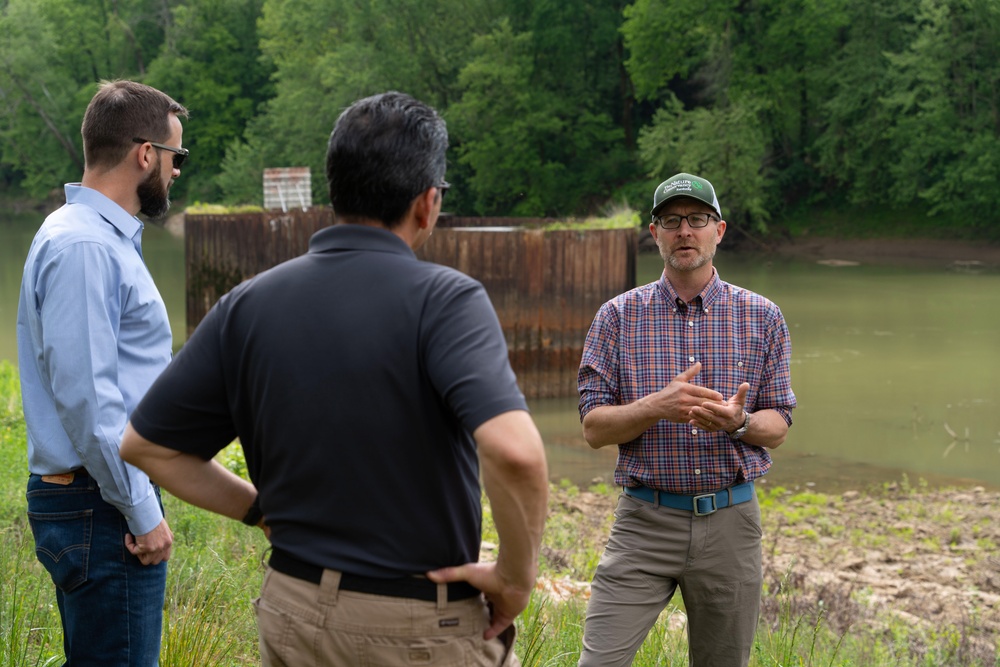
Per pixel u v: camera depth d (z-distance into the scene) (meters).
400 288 2.00
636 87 50.47
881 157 46.41
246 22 70.19
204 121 68.19
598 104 53.50
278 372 2.01
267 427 2.03
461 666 2.02
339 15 53.09
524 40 48.97
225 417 2.14
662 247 3.82
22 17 71.12
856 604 7.09
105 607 2.82
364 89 49.88
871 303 29.86
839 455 13.99
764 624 5.63
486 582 1.99
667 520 3.72
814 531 9.93
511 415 1.87
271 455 2.04
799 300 30.70
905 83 44.41
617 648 3.72
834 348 22.55
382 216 2.07
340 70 50.06
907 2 45.03
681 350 3.83
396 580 1.98
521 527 1.90
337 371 1.97
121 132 2.85
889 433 15.23
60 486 2.80
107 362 2.68
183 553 5.38
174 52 70.12
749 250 47.41
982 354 21.69
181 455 2.13
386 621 1.97
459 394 1.90
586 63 53.31
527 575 1.96
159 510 2.80
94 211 2.82
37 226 61.72
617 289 19.97
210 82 67.56
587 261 19.83
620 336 3.88
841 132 47.34
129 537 2.81
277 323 2.03
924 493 11.95
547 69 51.16
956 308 28.67
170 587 4.54
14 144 73.50
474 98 48.94
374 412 1.96
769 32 46.81
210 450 2.16
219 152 67.88
